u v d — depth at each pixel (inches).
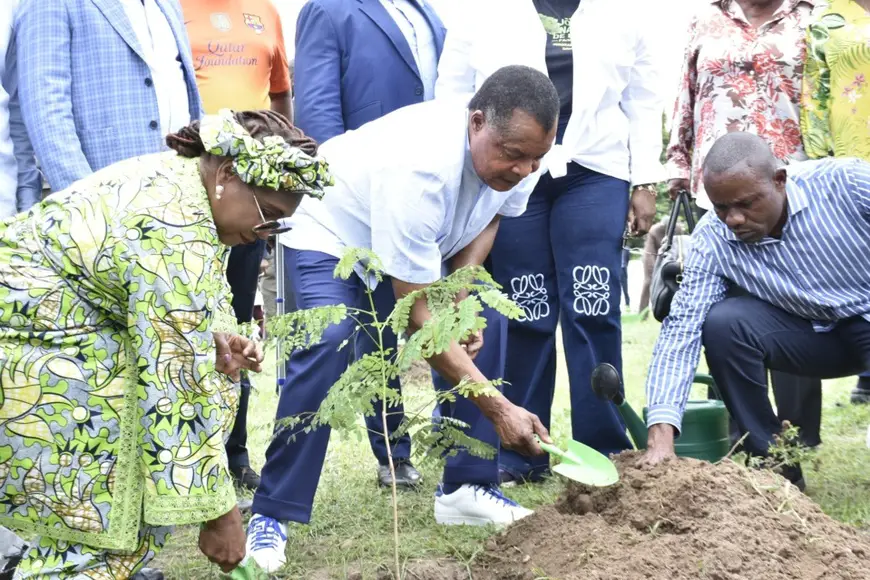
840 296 164.1
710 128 204.7
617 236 185.2
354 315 149.8
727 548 120.8
